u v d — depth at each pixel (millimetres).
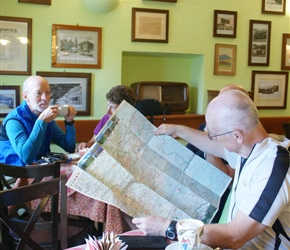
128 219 1749
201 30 3424
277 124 3758
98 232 2135
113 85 3250
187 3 3352
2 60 2947
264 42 3615
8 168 1640
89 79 3168
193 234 890
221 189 1429
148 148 1447
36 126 2064
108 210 1682
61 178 1422
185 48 3400
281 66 3715
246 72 3625
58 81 3100
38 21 3000
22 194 1295
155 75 3727
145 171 1396
